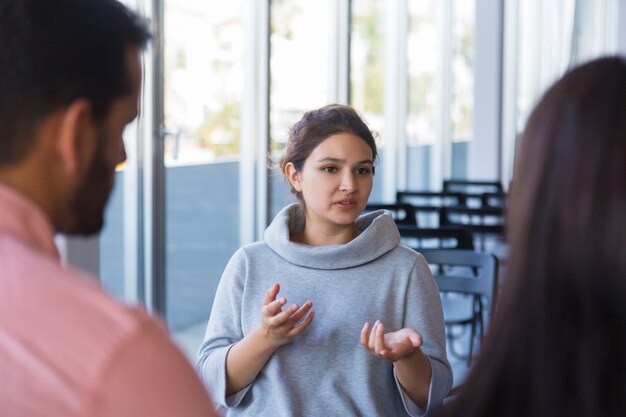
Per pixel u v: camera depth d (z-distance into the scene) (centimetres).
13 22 64
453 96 745
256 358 142
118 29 68
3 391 58
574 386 67
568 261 67
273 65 455
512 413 70
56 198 67
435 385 143
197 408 60
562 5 1014
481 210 441
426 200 678
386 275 152
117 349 58
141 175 354
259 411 147
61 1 65
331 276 153
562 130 68
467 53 766
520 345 70
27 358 58
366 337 125
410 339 127
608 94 67
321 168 153
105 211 72
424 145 701
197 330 401
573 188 67
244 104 430
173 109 370
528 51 927
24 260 62
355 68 574
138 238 354
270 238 158
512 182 73
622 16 974
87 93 66
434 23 700
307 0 495
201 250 400
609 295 66
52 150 66
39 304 60
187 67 379
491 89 715
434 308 153
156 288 362
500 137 719
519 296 70
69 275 63
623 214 65
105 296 62
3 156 65
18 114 64
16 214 64
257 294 155
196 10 383
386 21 620
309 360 147
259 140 439
